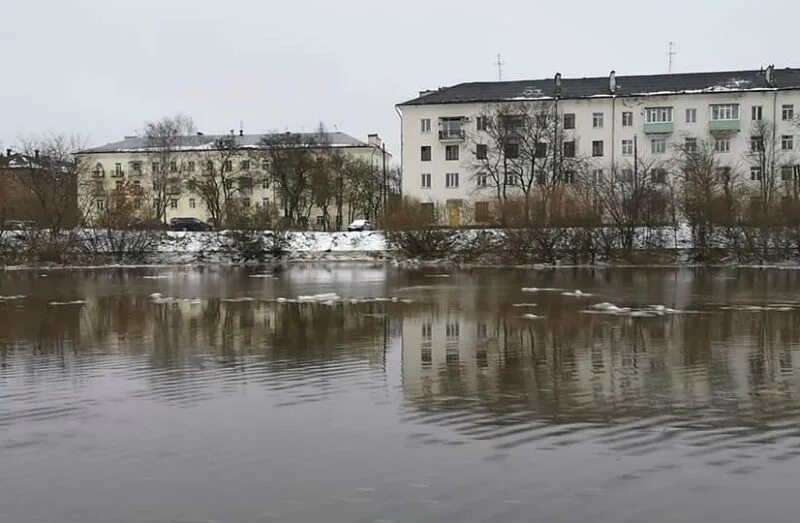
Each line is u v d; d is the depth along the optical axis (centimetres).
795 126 7244
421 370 1499
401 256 5550
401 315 2409
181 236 5884
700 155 6209
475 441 1016
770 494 820
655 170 5809
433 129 7862
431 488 845
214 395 1298
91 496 833
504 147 7231
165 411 1191
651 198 5200
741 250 4972
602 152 7562
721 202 5019
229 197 7762
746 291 3206
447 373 1467
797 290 3244
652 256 5081
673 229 5119
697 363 1553
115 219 5706
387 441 1020
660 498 809
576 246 5119
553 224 5150
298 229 6612
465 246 5394
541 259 5181
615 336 1925
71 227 5653
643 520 755
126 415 1169
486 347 1772
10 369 1539
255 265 5509
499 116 7312
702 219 5022
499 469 902
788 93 7288
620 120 7544
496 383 1373
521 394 1284
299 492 838
